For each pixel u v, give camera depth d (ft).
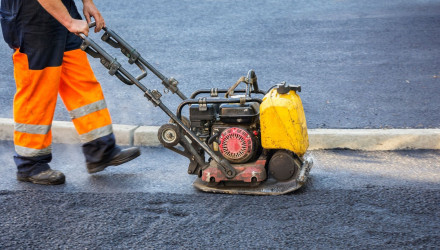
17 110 15.85
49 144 16.33
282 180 15.06
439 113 20.98
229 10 42.09
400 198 14.38
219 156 15.38
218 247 12.09
